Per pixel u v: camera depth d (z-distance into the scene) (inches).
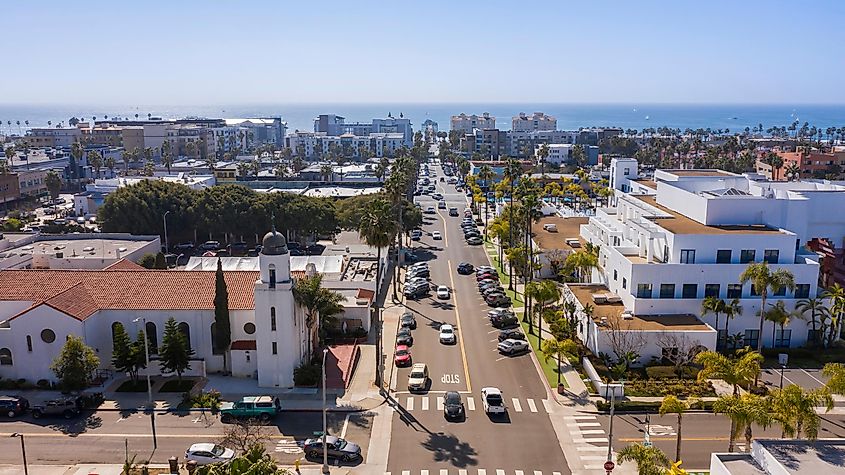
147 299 2605.8
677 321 2812.5
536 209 3932.1
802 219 3225.9
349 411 2261.3
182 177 7362.2
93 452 1975.9
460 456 1957.4
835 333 2965.1
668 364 2625.5
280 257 2407.7
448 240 5467.5
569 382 2509.8
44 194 7780.5
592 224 4284.0
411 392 2423.7
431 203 7691.9
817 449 1501.0
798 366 2699.3
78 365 2277.3
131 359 2391.7
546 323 3230.8
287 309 2422.5
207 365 2598.4
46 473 1855.3
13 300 2586.1
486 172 7022.6
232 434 1856.5
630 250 3299.7
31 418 2209.6
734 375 1898.4
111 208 4773.6
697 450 1974.7
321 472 1852.9
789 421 1612.9
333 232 5216.5
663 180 4121.6
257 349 2456.9
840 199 3538.4
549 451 1990.7
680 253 2945.4
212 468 1317.7
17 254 3752.5
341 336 3006.9
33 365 2452.0
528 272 3860.7
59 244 4205.2
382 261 4040.4
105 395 2385.6
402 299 3668.8
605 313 2933.1
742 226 3196.4
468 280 4126.5
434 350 2861.7
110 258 3735.2
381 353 2822.3
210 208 4881.9
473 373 2610.7
